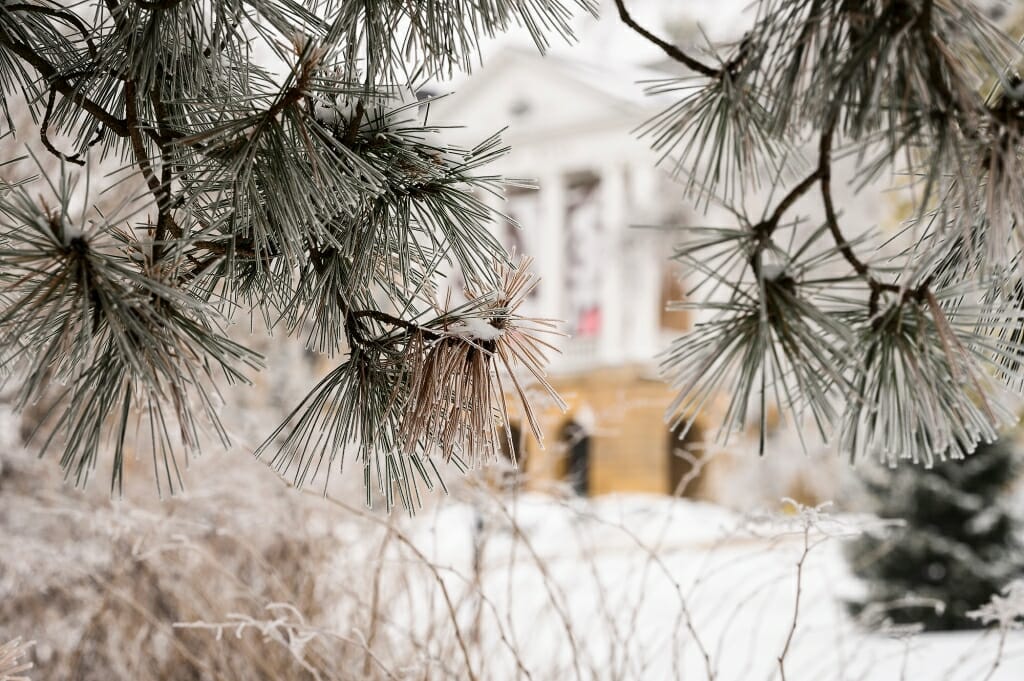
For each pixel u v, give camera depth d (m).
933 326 0.95
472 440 1.20
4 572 2.80
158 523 2.48
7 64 1.42
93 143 1.42
